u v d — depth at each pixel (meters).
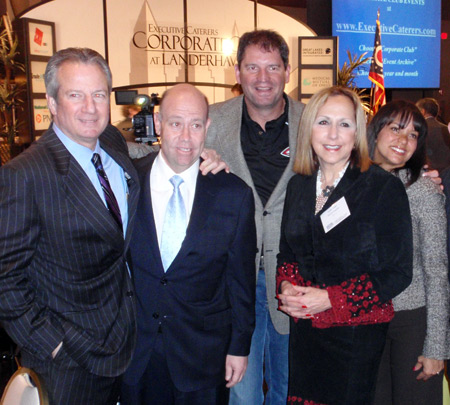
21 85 6.64
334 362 1.72
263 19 9.06
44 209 1.44
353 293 1.64
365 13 9.45
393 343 1.90
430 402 1.87
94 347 1.53
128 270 1.75
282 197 2.12
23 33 6.44
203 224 1.69
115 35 8.02
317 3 9.86
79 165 1.53
